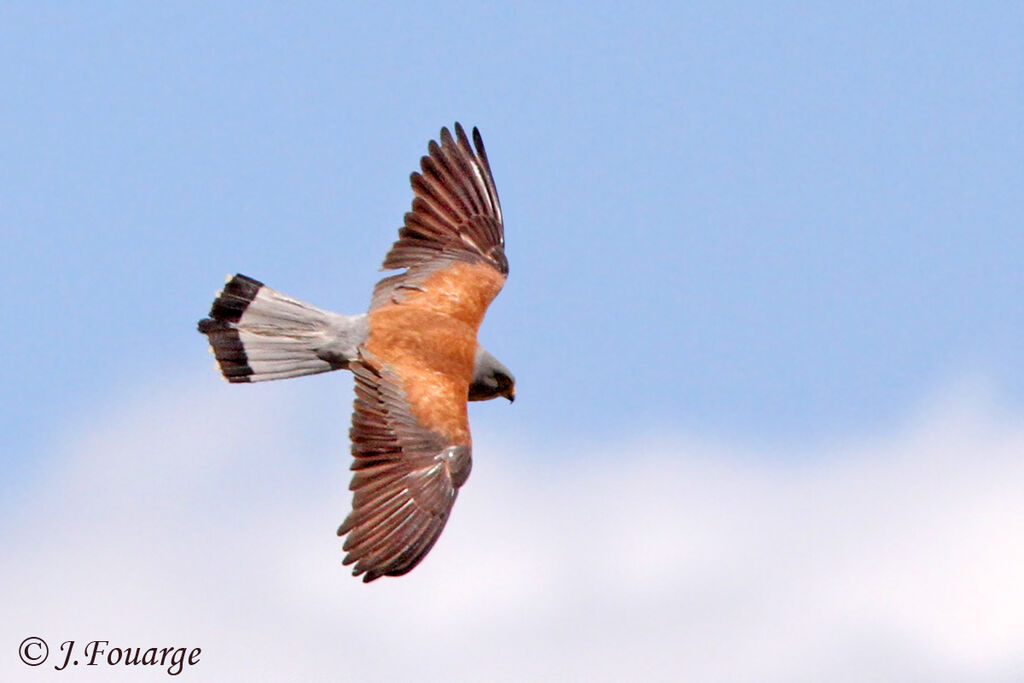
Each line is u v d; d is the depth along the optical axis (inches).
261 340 571.5
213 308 576.1
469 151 655.1
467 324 593.0
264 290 577.9
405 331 573.3
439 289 603.8
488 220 646.5
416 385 555.5
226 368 569.3
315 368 568.7
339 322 573.6
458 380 567.8
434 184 640.4
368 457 534.0
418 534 524.4
